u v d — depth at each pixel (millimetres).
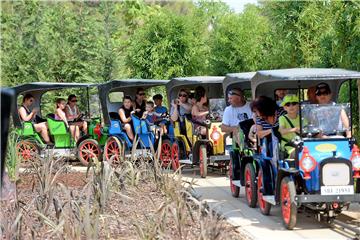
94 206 8562
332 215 9969
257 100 11094
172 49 24844
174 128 16844
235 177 12781
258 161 10992
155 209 9148
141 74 25078
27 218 8391
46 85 18953
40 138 18984
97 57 24781
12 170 12711
